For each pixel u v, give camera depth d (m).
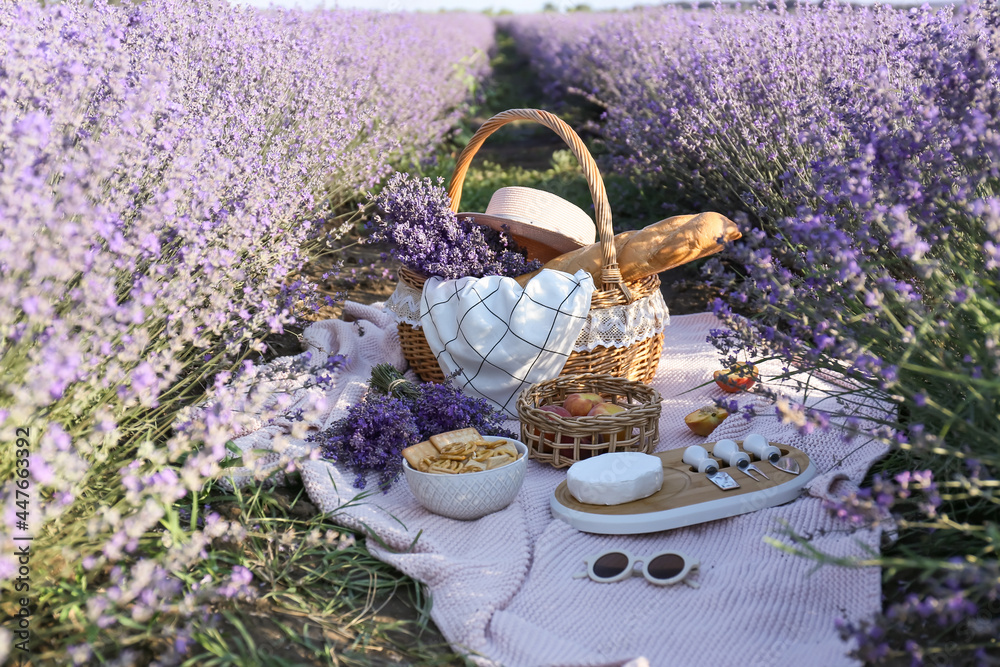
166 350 1.82
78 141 2.08
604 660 1.61
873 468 2.20
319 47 4.34
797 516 2.04
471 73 10.81
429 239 3.02
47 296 1.59
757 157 3.65
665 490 2.18
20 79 1.94
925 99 1.93
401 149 5.05
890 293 1.80
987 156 1.73
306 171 3.33
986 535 1.40
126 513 1.58
